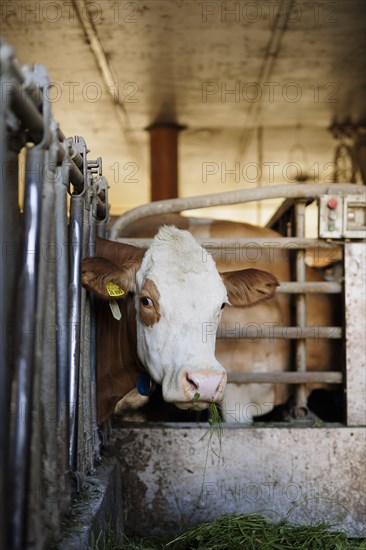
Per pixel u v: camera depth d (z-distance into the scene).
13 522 1.53
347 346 3.49
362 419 3.45
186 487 3.34
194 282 2.71
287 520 3.21
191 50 7.17
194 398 2.49
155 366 2.72
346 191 3.63
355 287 3.53
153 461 3.35
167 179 9.87
